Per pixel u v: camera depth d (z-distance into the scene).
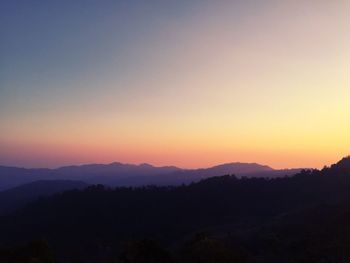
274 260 44.28
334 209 63.34
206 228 87.69
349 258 37.88
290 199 107.38
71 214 107.69
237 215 102.12
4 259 35.31
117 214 107.38
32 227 101.00
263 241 51.38
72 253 72.75
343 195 89.62
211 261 35.16
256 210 103.56
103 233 92.81
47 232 95.06
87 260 69.94
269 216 92.81
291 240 49.47
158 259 35.47
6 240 91.50
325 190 106.06
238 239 55.34
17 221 108.75
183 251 39.53
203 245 36.31
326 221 56.91
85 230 95.50
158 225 97.19
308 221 60.06
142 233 91.31
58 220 104.38
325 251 41.66
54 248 75.12
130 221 103.44
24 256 36.09
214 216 102.12
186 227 94.38
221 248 36.38
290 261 43.03
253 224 80.81
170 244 75.06
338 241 43.88
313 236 48.91
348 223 52.09
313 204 85.94
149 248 35.91
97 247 76.38
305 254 42.66
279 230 57.81
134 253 35.62
